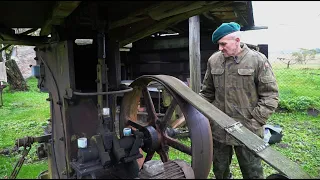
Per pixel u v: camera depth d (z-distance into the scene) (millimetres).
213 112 2318
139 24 3004
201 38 6594
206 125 2428
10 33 2891
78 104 2467
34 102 9938
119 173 2387
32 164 4016
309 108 7816
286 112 7785
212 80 3031
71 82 2281
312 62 9953
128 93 3258
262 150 2215
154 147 2824
